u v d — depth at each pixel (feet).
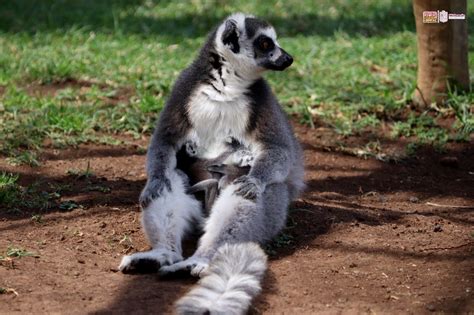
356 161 47.80
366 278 31.07
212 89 35.55
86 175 42.73
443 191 43.42
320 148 49.37
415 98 54.70
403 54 65.10
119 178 43.11
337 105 55.31
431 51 53.26
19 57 63.41
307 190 42.96
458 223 37.96
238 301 26.76
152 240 32.71
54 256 32.42
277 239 34.94
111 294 28.68
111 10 81.35
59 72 60.08
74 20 76.84
